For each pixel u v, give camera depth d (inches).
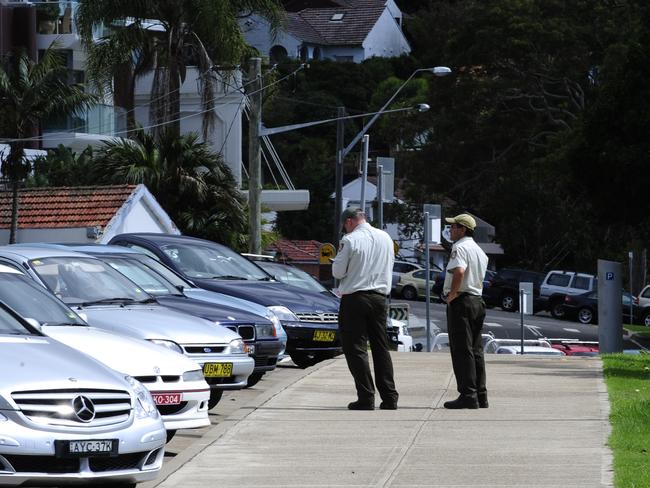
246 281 1706.4
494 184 6358.3
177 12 4060.0
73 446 767.7
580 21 5738.2
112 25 4121.6
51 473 762.8
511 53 5757.9
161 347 1034.7
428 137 6422.2
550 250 6476.4
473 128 6136.8
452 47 5979.3
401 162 6510.8
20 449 749.9
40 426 761.6
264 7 4195.4
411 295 5802.2
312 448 1023.6
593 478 881.5
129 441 800.3
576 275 5088.6
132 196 2942.9
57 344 866.8
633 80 3208.7
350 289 1217.4
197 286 1626.5
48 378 788.0
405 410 1230.3
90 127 4352.9
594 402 1289.4
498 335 4234.7
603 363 1771.7
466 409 1233.4
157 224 3073.3
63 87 3656.5
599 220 3464.6
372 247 1214.9
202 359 1164.5
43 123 4333.2
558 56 5748.0
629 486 828.6
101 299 1210.6
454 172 6402.6
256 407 1245.7
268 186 4815.5
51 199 3006.9
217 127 4731.8
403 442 1045.8
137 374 967.6
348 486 876.6
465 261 1223.5
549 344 2891.2
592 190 3366.1
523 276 5369.1
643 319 4953.3
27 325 905.5
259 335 1384.1
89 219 2878.9
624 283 6225.4
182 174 3405.5
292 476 912.9
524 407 1251.8
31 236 2910.9
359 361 1222.9
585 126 3312.0
